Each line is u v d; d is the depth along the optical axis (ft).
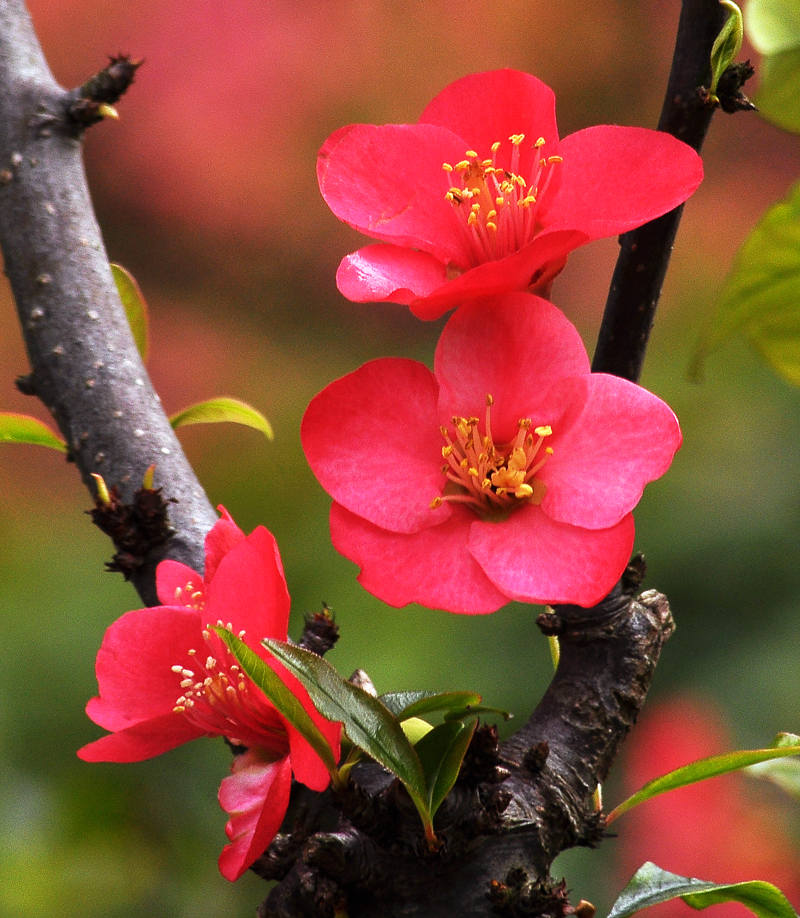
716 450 4.90
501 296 2.00
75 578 4.99
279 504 5.39
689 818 3.99
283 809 1.95
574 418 1.99
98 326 2.18
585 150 2.01
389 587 1.98
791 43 2.13
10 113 2.21
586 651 2.04
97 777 3.13
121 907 3.01
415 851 1.97
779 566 4.56
